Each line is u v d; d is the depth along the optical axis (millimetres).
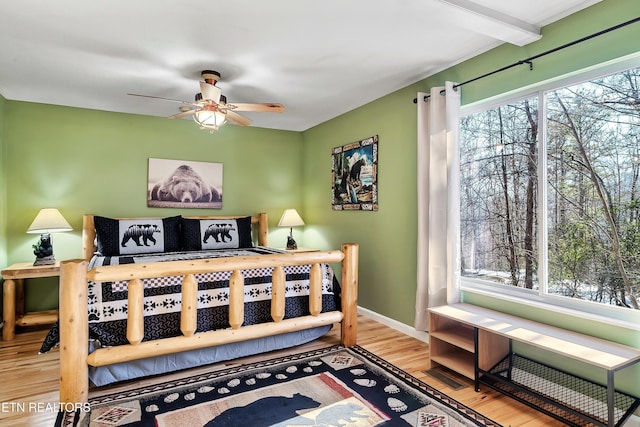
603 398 2072
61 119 4078
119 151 4355
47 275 3443
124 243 3906
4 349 3123
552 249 2420
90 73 3131
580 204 2273
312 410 2164
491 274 2859
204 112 2984
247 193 5117
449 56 2844
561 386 2266
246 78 3262
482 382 2371
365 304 4035
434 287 2990
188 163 4730
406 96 3469
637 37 1943
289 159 5414
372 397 2314
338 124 4551
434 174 2994
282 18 2254
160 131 4570
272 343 2949
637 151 2023
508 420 2076
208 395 2328
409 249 3438
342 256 3125
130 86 3453
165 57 2812
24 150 3910
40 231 3623
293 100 3928
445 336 2664
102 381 2350
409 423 2039
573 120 2309
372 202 3904
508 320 2432
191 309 2492
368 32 2443
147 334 2453
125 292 2473
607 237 2148
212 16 2225
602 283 2168
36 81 3318
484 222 2922
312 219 5184
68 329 2154
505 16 2221
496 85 2684
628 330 1981
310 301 3004
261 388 2420
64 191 4094
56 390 2402
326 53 2764
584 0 2105
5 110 3805
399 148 3555
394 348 3117
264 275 2977
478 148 2973
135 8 2133
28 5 2096
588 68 2162
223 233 4434
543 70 2375
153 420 2057
